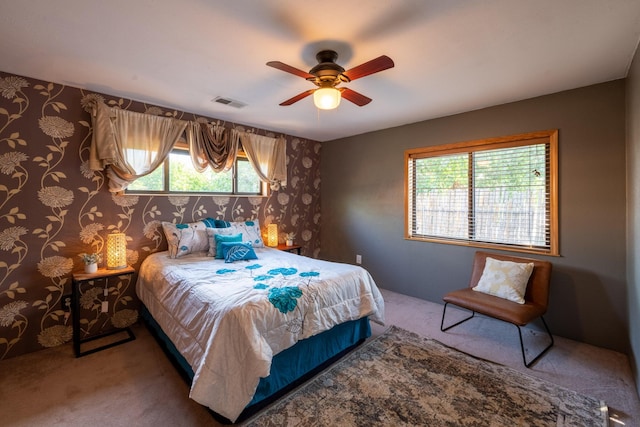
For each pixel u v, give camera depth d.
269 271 2.52
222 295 1.92
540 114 2.79
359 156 4.42
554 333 2.75
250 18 1.62
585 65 2.17
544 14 1.58
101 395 1.90
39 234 2.46
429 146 3.60
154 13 1.57
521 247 2.96
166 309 2.28
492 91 2.68
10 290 2.34
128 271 2.59
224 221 3.64
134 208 2.97
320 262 2.91
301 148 4.66
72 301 2.44
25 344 2.40
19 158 2.36
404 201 3.87
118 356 2.37
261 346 1.65
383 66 1.71
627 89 2.30
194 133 3.28
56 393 1.92
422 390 1.93
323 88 1.95
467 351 2.44
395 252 4.00
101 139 2.61
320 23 1.67
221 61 2.12
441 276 3.55
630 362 2.22
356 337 2.52
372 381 2.03
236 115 3.43
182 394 1.91
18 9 1.53
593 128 2.53
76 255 2.63
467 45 1.90
